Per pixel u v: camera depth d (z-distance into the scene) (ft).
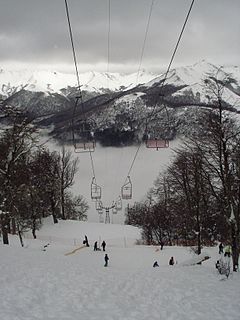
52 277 71.46
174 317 48.34
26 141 145.48
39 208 213.46
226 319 47.03
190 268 93.30
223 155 92.48
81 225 249.14
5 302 51.65
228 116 93.71
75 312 49.85
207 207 139.54
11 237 186.09
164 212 231.50
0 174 140.67
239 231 92.53
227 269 78.84
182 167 155.53
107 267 101.09
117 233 241.14
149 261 142.72
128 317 48.29
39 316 46.96
